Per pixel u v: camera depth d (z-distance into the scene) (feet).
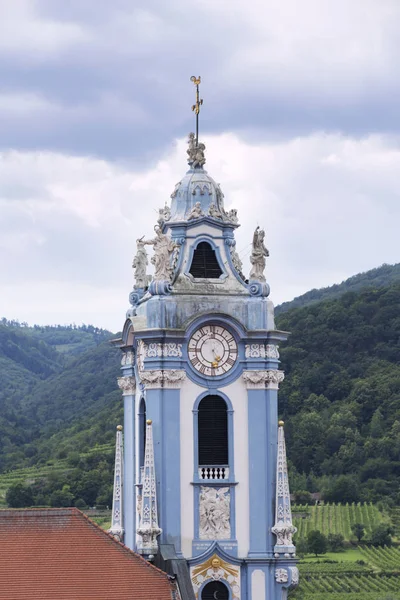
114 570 260.83
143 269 306.35
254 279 291.99
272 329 288.71
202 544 283.79
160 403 284.82
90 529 264.72
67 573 258.37
